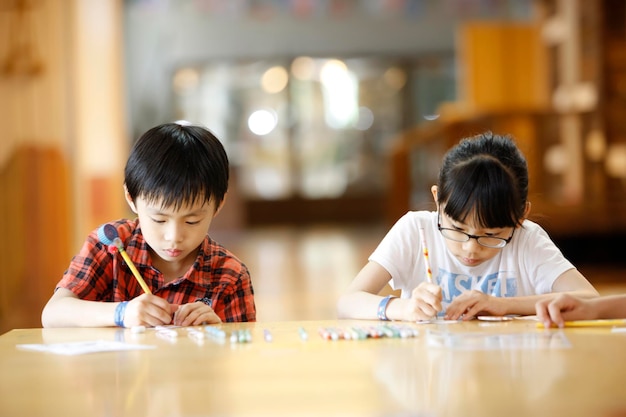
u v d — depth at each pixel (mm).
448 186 1879
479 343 1462
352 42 14180
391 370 1245
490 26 8188
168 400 1088
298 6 14117
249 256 8477
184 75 14117
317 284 6078
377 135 14484
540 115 7242
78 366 1316
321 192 14586
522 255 2115
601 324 1651
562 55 7617
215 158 1811
